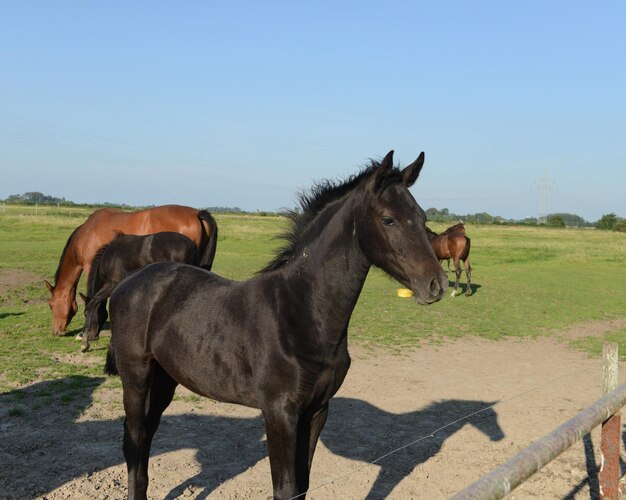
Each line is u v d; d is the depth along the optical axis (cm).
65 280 913
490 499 178
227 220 5356
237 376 318
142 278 387
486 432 577
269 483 440
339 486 444
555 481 462
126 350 374
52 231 3262
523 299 1619
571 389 748
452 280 2009
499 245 3678
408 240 284
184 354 340
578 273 2388
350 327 1114
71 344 859
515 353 971
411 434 565
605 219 7294
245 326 316
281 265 329
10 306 1151
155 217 997
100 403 605
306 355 297
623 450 533
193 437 531
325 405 317
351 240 302
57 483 424
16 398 607
